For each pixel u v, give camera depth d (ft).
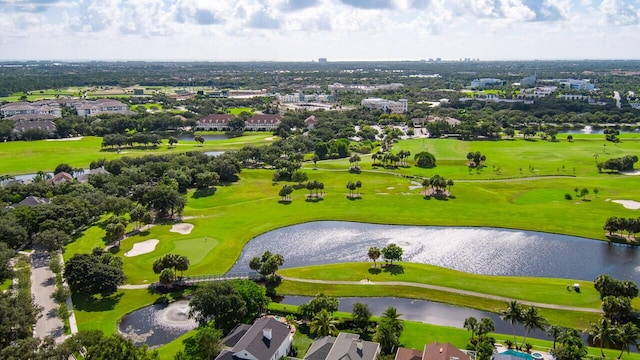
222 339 319.27
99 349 279.08
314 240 531.50
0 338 293.64
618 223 509.35
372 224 578.66
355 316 339.36
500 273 446.19
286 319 356.79
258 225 568.82
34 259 469.98
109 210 583.99
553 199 652.89
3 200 609.01
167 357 313.94
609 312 345.31
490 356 296.30
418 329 342.64
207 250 492.54
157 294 404.57
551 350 311.47
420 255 486.79
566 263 465.06
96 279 395.34
